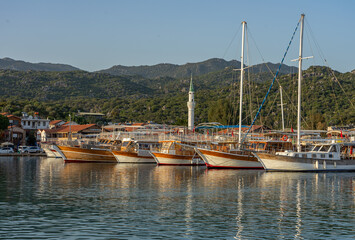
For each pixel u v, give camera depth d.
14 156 123.06
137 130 111.12
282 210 34.12
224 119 148.88
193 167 80.31
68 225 28.39
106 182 52.44
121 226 28.25
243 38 80.50
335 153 69.25
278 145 75.44
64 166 81.44
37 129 160.62
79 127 140.62
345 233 27.12
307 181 54.19
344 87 193.25
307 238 25.94
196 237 25.84
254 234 26.69
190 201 38.03
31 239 24.88
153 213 32.50
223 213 32.72
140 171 69.44
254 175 62.09
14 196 40.31
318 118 136.12
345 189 46.50
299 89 70.12
